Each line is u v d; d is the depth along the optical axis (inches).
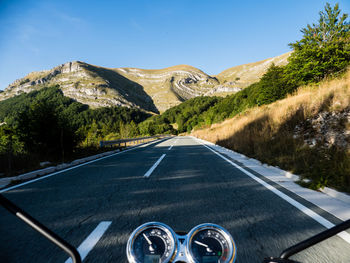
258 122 539.2
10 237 93.3
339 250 81.4
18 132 345.7
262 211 121.0
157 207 129.0
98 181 203.9
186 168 269.0
